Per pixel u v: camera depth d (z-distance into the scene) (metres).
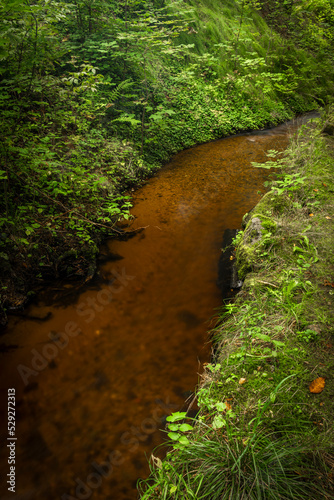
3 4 2.75
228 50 10.38
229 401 2.13
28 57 4.38
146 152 6.48
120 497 1.94
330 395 2.06
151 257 4.07
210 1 12.16
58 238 3.90
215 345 2.89
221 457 1.77
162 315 3.27
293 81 11.86
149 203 5.22
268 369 2.28
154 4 9.13
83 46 6.18
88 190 4.60
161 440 2.23
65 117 5.10
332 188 4.33
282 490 1.59
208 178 6.16
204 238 4.43
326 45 14.73
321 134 6.05
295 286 2.86
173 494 1.72
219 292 3.53
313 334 2.43
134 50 6.47
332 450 1.75
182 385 2.59
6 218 3.39
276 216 3.93
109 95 5.88
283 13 13.85
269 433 1.87
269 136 8.88
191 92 8.70
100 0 5.98
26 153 3.67
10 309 3.20
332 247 3.35
